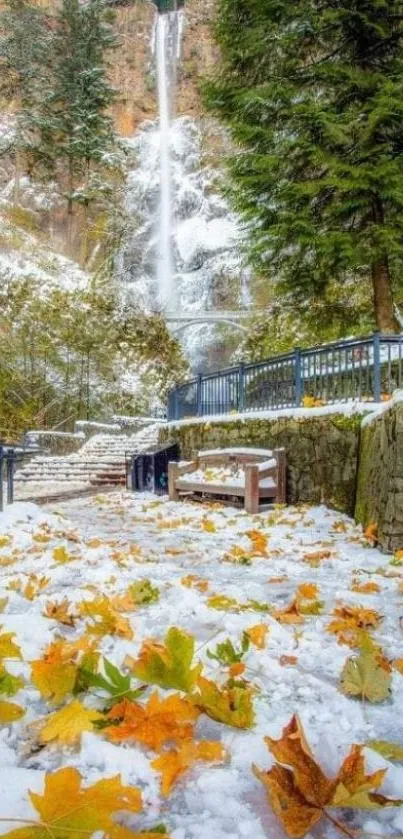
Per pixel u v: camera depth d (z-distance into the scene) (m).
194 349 35.72
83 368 24.45
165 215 45.94
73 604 2.88
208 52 54.50
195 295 41.50
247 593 3.41
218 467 9.20
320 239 10.63
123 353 26.20
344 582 3.76
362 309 13.07
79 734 1.49
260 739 1.54
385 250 10.86
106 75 43.78
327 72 10.86
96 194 41.06
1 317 23.73
